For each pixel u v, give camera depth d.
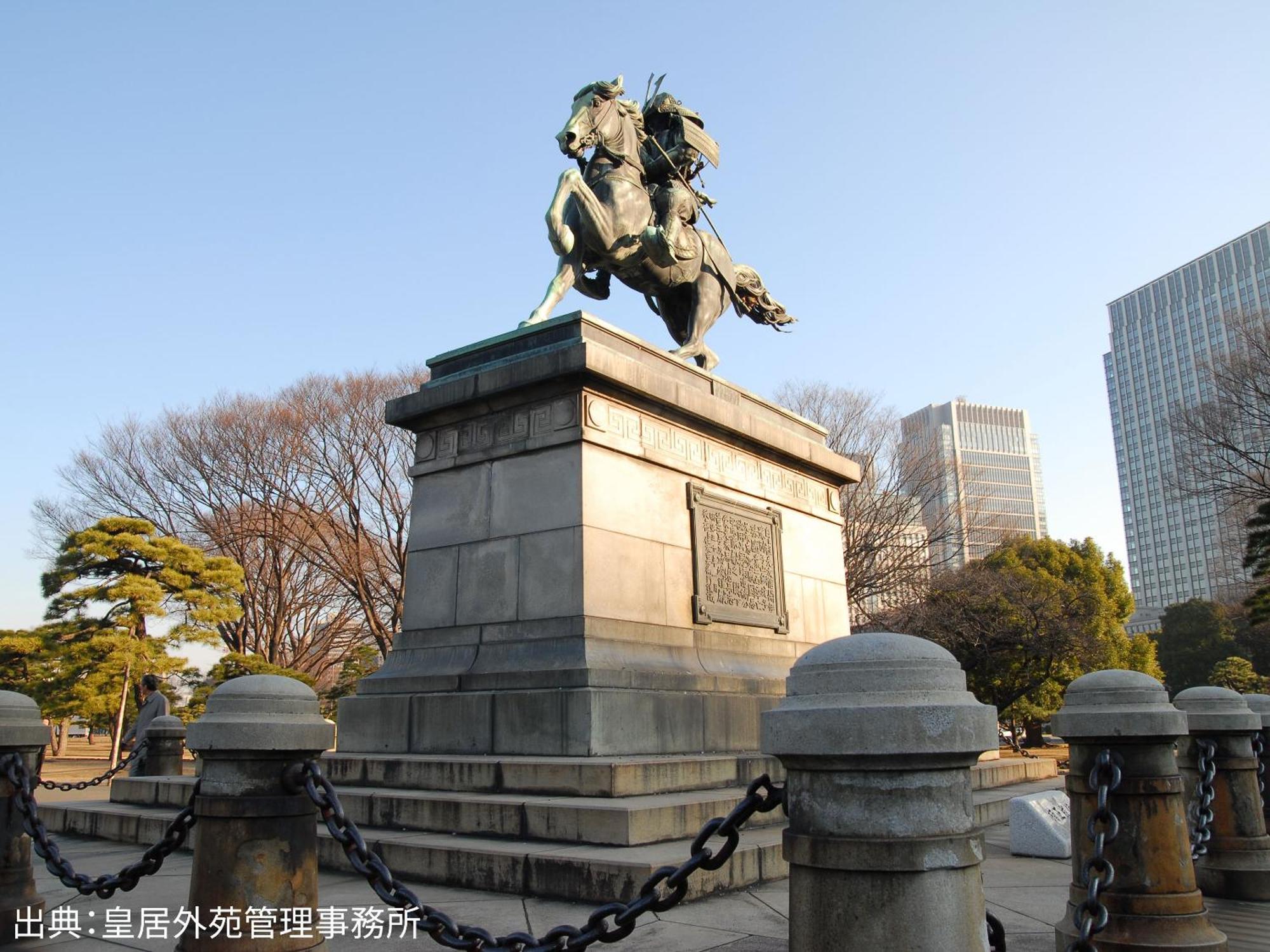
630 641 8.71
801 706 2.90
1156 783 4.32
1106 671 4.63
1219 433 31.12
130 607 27.56
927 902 2.65
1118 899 4.23
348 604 36.16
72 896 6.04
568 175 10.20
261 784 3.95
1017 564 35.69
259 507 33.56
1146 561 103.69
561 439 8.89
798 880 2.81
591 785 6.99
